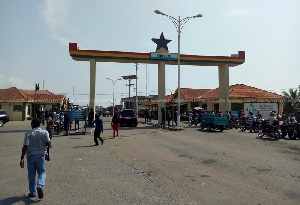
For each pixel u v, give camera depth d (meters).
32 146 5.88
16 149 13.07
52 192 6.19
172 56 28.44
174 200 5.62
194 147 13.26
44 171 5.98
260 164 9.21
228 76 30.12
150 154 11.38
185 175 7.77
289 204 5.44
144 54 28.02
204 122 22.48
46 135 6.02
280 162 9.52
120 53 27.41
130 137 17.97
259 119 20.05
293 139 16.02
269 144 14.05
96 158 10.52
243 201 5.59
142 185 6.75
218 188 6.50
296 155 10.89
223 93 30.28
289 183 6.93
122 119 27.31
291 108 44.84
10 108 41.00
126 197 5.82
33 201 5.58
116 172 8.15
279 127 16.09
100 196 5.89
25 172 8.25
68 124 19.81
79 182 7.04
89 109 27.00
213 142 15.02
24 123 34.66
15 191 6.29
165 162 9.66
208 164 9.27
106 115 77.00
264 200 5.66
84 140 16.58
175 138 17.17
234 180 7.21
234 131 21.38
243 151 11.92
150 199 5.69
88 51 26.77
